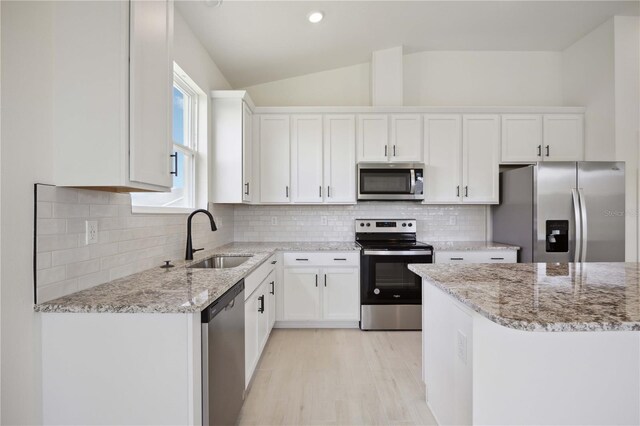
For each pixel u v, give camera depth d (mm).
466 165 3465
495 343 1257
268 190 3441
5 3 1119
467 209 3805
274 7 2469
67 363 1234
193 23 2488
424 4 2836
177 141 2691
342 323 3295
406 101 3809
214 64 3129
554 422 1264
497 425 1265
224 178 3010
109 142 1308
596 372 1260
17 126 1154
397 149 3441
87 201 1476
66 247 1354
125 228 1752
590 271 1709
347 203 3441
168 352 1229
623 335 1252
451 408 1525
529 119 3469
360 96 3803
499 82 3822
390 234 3713
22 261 1172
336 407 1948
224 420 1496
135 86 1349
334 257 3215
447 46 3688
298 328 3273
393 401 2004
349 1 2611
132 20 1334
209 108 2955
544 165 2998
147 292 1403
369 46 3438
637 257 3109
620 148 3146
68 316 1232
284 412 1905
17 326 1154
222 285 1522
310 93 3795
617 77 3139
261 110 3430
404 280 3195
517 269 1772
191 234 2467
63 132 1312
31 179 1207
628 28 3137
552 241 3006
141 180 1396
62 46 1312
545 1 2889
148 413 1232
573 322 936
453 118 3463
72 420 1236
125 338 1233
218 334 1426
